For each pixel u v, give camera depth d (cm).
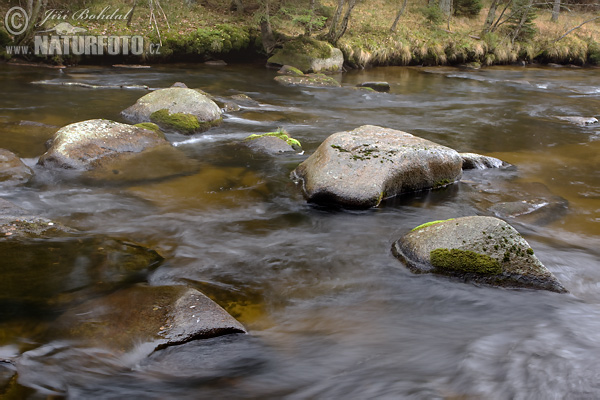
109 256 481
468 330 417
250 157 848
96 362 339
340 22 2378
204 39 1895
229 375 347
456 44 2494
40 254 472
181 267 488
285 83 1653
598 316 440
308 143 960
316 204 669
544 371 364
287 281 479
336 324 416
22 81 1334
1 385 307
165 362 349
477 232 498
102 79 1448
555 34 2866
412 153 709
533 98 1647
